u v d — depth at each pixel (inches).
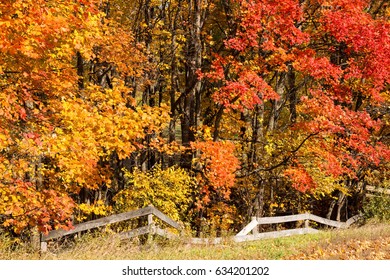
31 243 522.6
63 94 488.4
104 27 594.9
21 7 405.1
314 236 593.3
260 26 631.2
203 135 706.8
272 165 799.1
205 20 805.9
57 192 461.4
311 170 778.2
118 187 837.2
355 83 751.1
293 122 835.4
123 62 667.4
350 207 1056.2
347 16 662.5
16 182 419.5
